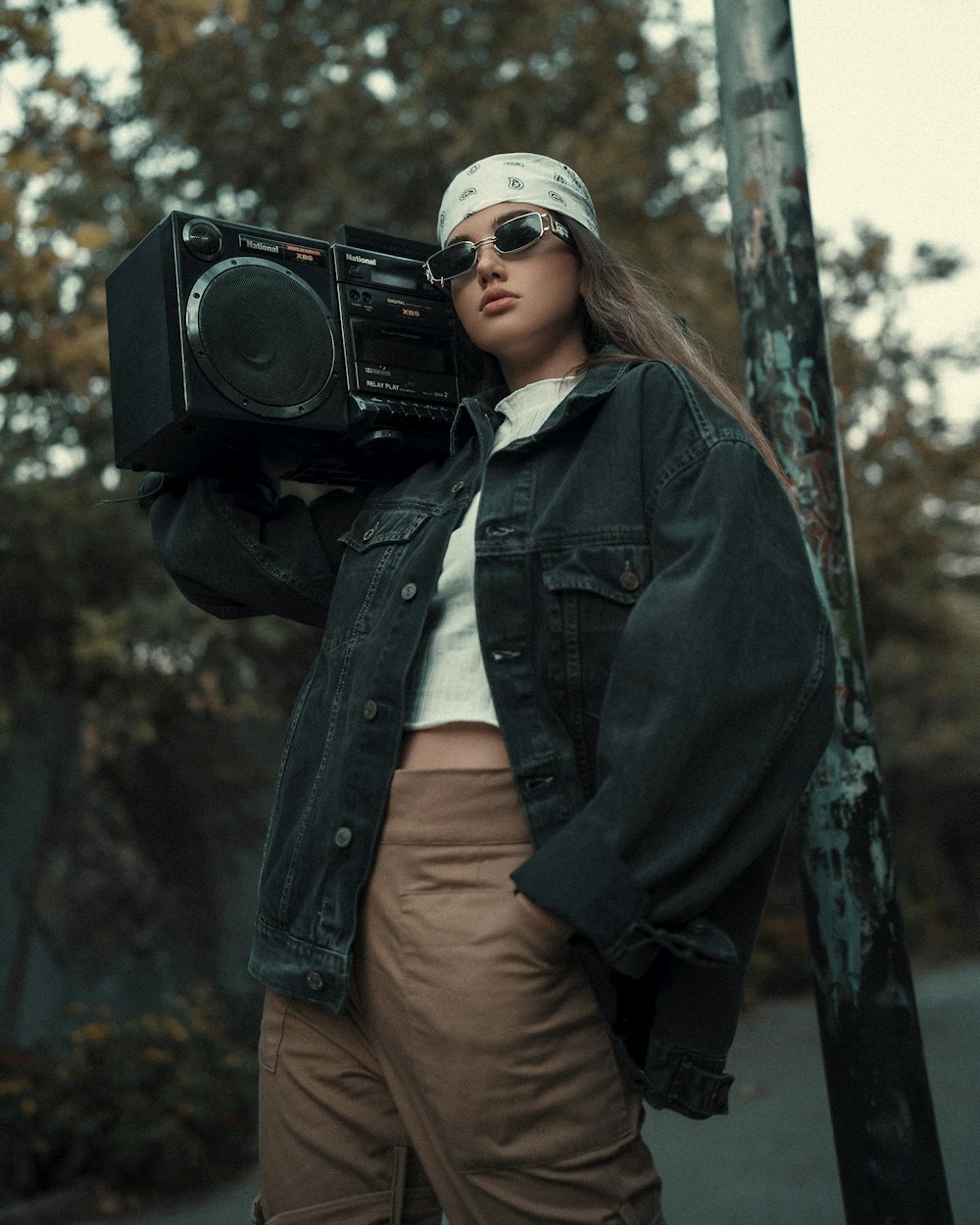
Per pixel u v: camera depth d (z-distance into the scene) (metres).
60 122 5.70
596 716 1.43
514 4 9.73
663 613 1.31
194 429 1.72
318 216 9.23
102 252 7.52
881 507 12.76
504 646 1.45
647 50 10.28
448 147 9.53
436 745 1.49
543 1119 1.36
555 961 1.37
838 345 12.62
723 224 11.27
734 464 1.40
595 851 1.27
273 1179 1.56
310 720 1.62
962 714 20.28
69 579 6.98
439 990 1.38
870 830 1.99
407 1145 1.51
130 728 7.47
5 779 7.34
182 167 9.84
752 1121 6.31
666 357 1.65
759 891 1.43
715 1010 1.40
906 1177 1.91
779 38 2.21
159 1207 5.36
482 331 1.71
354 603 1.64
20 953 7.18
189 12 5.68
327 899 1.49
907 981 1.97
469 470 1.65
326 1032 1.53
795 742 1.33
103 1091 5.77
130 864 8.30
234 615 2.01
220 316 1.71
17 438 7.36
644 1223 1.40
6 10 5.21
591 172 9.46
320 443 1.83
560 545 1.46
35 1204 5.20
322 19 9.99
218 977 8.74
